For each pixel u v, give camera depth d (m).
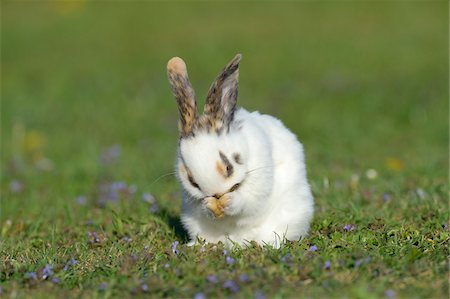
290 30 53.59
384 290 13.63
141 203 22.39
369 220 18.75
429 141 32.53
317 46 49.94
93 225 20.70
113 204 22.94
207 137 15.20
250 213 16.09
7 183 28.28
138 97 41.81
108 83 44.78
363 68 45.22
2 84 45.97
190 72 46.09
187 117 15.62
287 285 13.94
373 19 55.38
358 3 59.00
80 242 18.81
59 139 35.81
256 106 38.06
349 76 43.47
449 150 30.53
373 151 30.58
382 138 33.22
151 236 18.61
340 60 46.94
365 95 39.06
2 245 19.00
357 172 25.66
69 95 43.19
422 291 13.59
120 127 37.41
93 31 55.84
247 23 55.81
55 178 28.52
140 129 36.81
